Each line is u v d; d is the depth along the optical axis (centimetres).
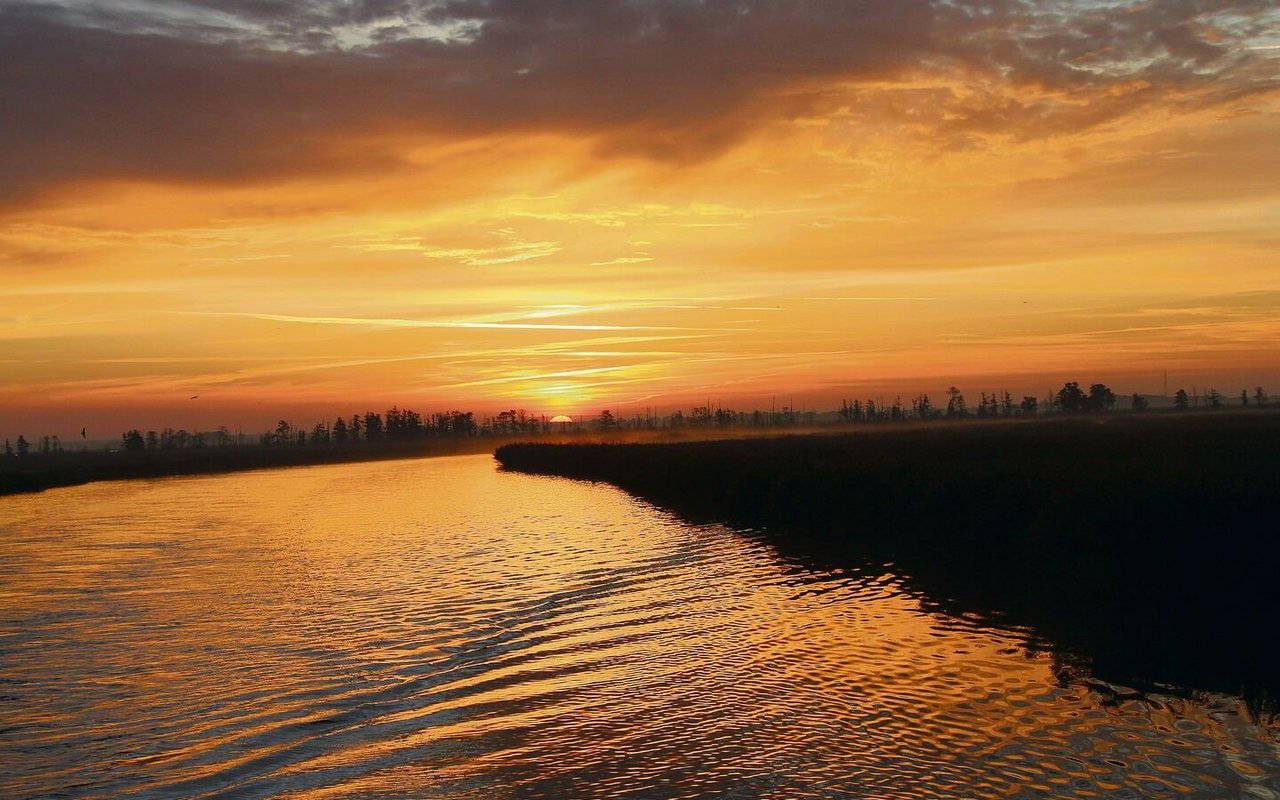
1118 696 1245
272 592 2220
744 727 1157
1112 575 2019
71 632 1836
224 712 1294
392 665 1508
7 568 2762
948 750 1062
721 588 2069
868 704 1230
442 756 1096
